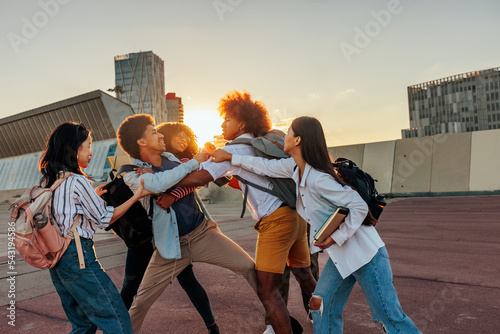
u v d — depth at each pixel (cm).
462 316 309
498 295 356
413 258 529
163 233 230
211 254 244
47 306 366
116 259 586
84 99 3297
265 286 237
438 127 16200
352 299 363
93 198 196
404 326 201
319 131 214
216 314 337
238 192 1917
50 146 199
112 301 195
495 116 15262
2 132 4009
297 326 259
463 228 778
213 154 244
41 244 180
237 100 264
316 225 218
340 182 205
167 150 285
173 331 301
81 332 204
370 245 204
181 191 231
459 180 1617
